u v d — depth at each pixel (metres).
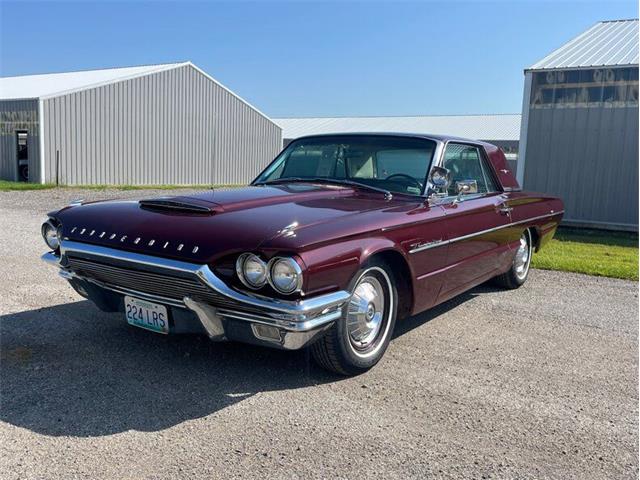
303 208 3.79
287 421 3.17
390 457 2.85
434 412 3.37
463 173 5.29
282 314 3.14
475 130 45.09
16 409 3.18
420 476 2.70
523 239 6.57
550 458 2.93
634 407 3.57
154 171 28.92
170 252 3.31
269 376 3.77
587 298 6.38
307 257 3.19
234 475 2.63
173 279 3.34
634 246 10.76
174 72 29.30
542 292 6.59
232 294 3.18
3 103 24.92
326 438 3.01
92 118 25.69
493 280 6.63
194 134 30.78
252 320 3.23
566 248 10.15
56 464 2.67
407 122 49.47
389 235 3.85
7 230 9.66
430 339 4.73
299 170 5.24
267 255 3.16
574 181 13.63
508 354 4.44
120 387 3.51
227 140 32.78
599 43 15.12
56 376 3.63
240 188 4.59
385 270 3.96
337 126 50.38
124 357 3.98
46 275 6.29
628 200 13.10
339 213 3.72
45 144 23.86
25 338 4.29
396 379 3.83
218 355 4.08
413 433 3.11
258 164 35.03
